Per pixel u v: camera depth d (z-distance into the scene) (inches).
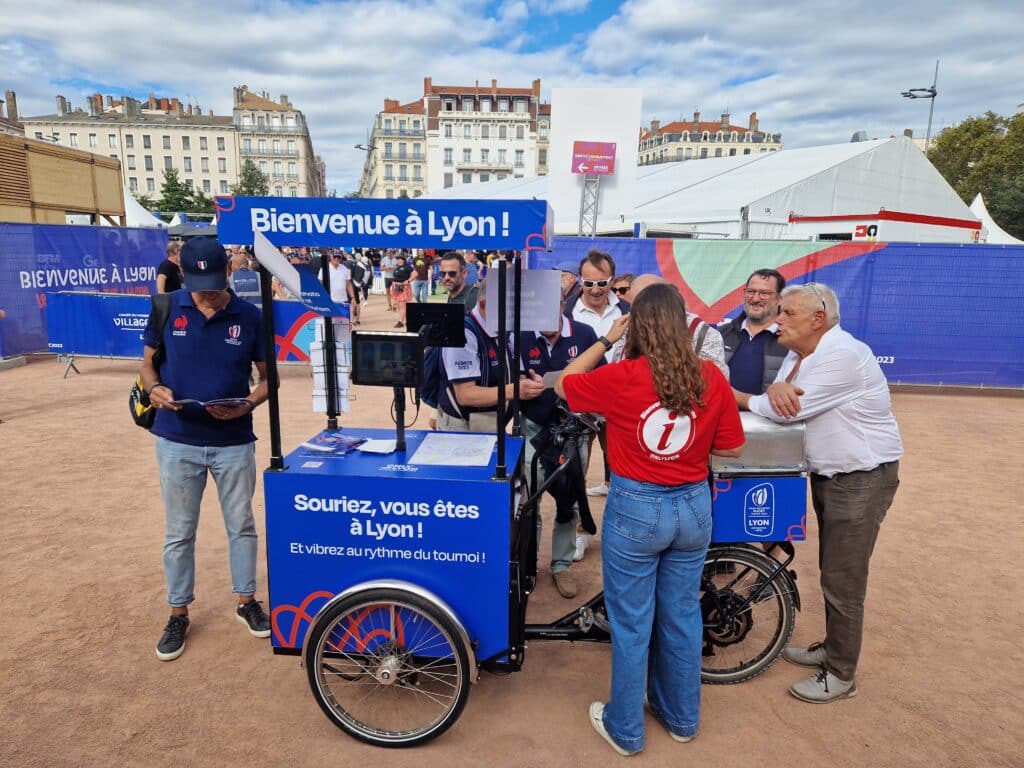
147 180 3459.6
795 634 128.9
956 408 331.0
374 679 102.3
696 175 653.3
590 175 400.2
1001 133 1592.0
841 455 98.7
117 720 101.0
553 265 370.0
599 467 235.5
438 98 3543.3
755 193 518.3
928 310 354.3
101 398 313.1
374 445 105.2
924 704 107.3
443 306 104.3
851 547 101.2
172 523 116.3
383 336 97.7
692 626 93.0
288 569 95.4
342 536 93.3
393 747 95.9
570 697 108.9
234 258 365.7
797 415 98.6
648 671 102.7
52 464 218.2
